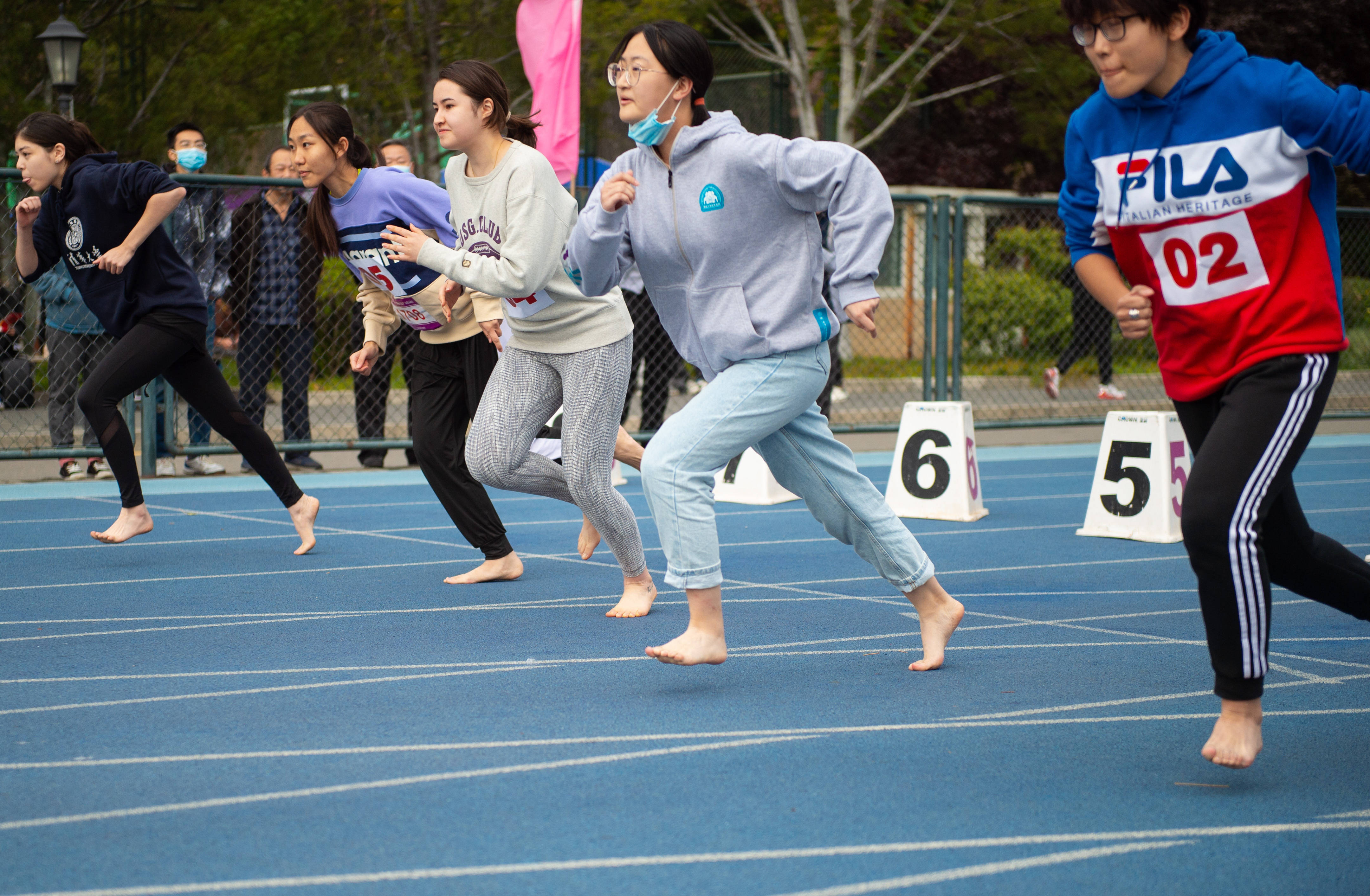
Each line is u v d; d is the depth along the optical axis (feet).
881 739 13.06
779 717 13.79
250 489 32.86
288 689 14.79
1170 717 13.88
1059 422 46.96
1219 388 11.71
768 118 75.41
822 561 23.54
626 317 18.13
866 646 17.08
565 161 37.37
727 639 17.44
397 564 23.00
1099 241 12.36
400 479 34.88
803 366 14.17
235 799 11.25
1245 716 11.35
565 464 17.97
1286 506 11.87
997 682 15.24
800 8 65.82
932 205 43.45
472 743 12.82
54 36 44.45
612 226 14.08
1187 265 11.57
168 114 54.34
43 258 21.95
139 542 25.29
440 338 20.13
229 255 34.22
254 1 53.52
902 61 63.87
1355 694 14.83
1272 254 11.23
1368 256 51.85
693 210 13.85
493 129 16.74
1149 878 9.72
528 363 18.20
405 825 10.66
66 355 33.50
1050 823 10.79
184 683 15.03
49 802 11.17
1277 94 10.86
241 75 54.49
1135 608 19.66
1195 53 11.24
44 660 16.12
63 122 21.39
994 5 65.10
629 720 13.64
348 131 19.21
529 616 18.76
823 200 13.62
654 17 52.95
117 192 20.94
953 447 28.94
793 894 9.39
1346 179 74.13
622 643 17.04
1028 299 55.57
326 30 52.44
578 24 37.14
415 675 15.46
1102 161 11.85
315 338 38.40
